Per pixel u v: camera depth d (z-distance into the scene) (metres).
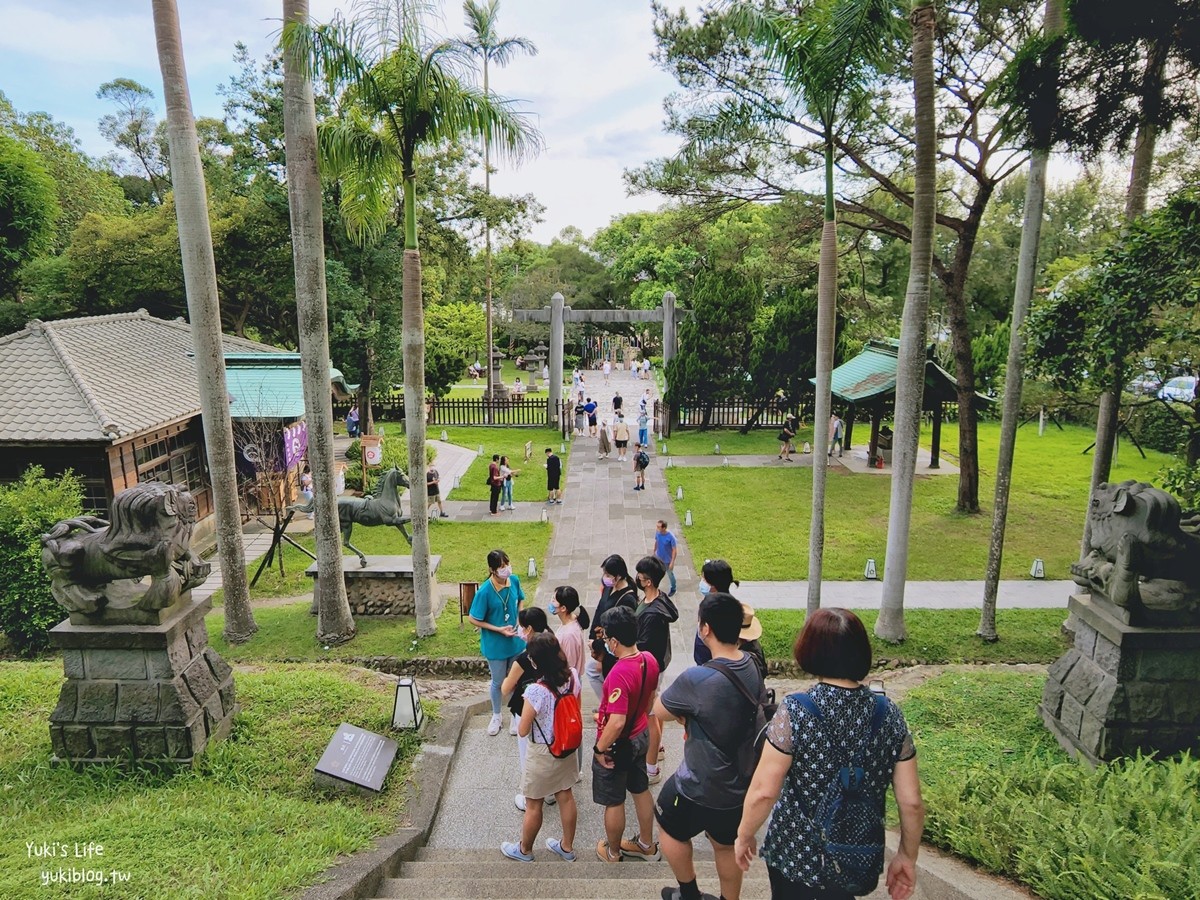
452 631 12.58
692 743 4.07
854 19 10.05
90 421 14.77
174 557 6.94
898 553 11.85
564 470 25.19
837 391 24.41
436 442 29.42
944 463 25.25
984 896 4.58
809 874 2.82
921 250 11.15
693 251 55.00
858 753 2.79
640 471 22.44
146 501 6.73
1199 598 7.15
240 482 19.97
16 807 6.19
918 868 5.22
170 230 30.08
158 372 18.53
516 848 6.15
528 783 5.81
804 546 17.25
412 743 7.96
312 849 5.62
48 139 40.69
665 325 32.25
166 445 17.44
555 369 32.31
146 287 30.41
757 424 31.94
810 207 18.55
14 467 15.07
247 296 31.56
